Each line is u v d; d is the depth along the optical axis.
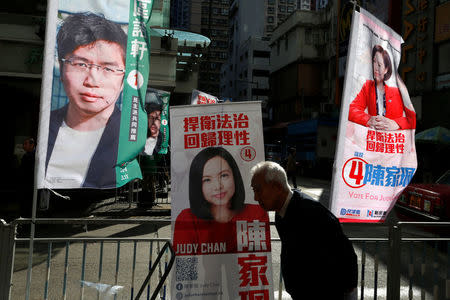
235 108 2.90
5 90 11.78
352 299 2.01
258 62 75.25
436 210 5.83
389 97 3.42
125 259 5.39
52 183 2.74
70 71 2.82
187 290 2.70
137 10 3.05
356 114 3.25
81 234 6.98
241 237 2.79
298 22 44.81
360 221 3.26
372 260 5.59
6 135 11.83
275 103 52.88
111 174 2.90
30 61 11.73
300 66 44.88
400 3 24.22
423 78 22.16
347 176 3.22
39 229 7.34
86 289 4.21
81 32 2.86
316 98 44.69
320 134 23.55
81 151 2.83
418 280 4.69
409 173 3.46
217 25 127.62
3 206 9.32
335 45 40.12
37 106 12.12
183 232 2.76
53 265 5.04
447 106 20.11
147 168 9.90
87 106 2.85
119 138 2.94
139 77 3.04
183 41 16.20
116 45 2.96
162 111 11.37
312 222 2.07
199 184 2.83
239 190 2.84
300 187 16.78
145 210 9.59
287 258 2.22
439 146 17.17
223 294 2.71
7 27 11.57
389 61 3.47
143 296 3.99
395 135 3.41
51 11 2.77
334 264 2.00
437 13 21.34
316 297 2.06
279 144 33.56
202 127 2.89
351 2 3.24
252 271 2.75
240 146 2.88
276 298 4.19
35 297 3.93
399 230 3.24
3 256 2.78
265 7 88.94
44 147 2.73
